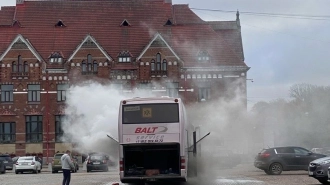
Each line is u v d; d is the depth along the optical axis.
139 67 74.88
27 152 74.38
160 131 28.31
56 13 79.62
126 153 28.64
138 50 76.69
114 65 75.12
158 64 75.12
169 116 28.44
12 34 77.19
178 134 28.25
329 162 29.48
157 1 81.50
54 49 76.06
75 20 79.31
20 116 74.50
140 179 28.38
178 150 28.33
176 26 78.62
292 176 37.38
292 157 39.84
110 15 80.12
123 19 79.62
